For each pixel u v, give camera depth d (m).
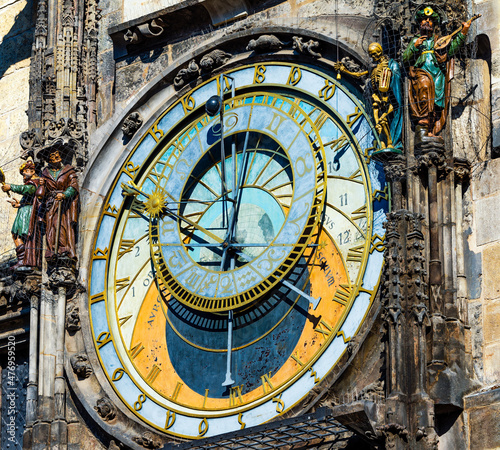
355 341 27.84
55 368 31.20
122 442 29.88
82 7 34.22
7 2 36.97
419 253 26.72
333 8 30.72
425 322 26.39
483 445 26.06
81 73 33.75
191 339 30.23
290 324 29.14
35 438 30.55
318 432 27.52
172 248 30.94
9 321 33.09
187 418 29.53
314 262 29.20
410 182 27.61
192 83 32.28
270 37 31.19
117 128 32.78
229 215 30.59
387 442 25.59
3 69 36.31
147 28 32.84
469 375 26.67
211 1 32.06
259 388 29.00
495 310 27.02
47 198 32.50
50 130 33.12
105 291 31.70
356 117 29.56
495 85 28.42
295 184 29.80
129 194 32.16
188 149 31.72
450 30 28.50
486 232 27.53
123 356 30.94
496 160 27.86
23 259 32.19
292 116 30.45
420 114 27.89
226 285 29.86
